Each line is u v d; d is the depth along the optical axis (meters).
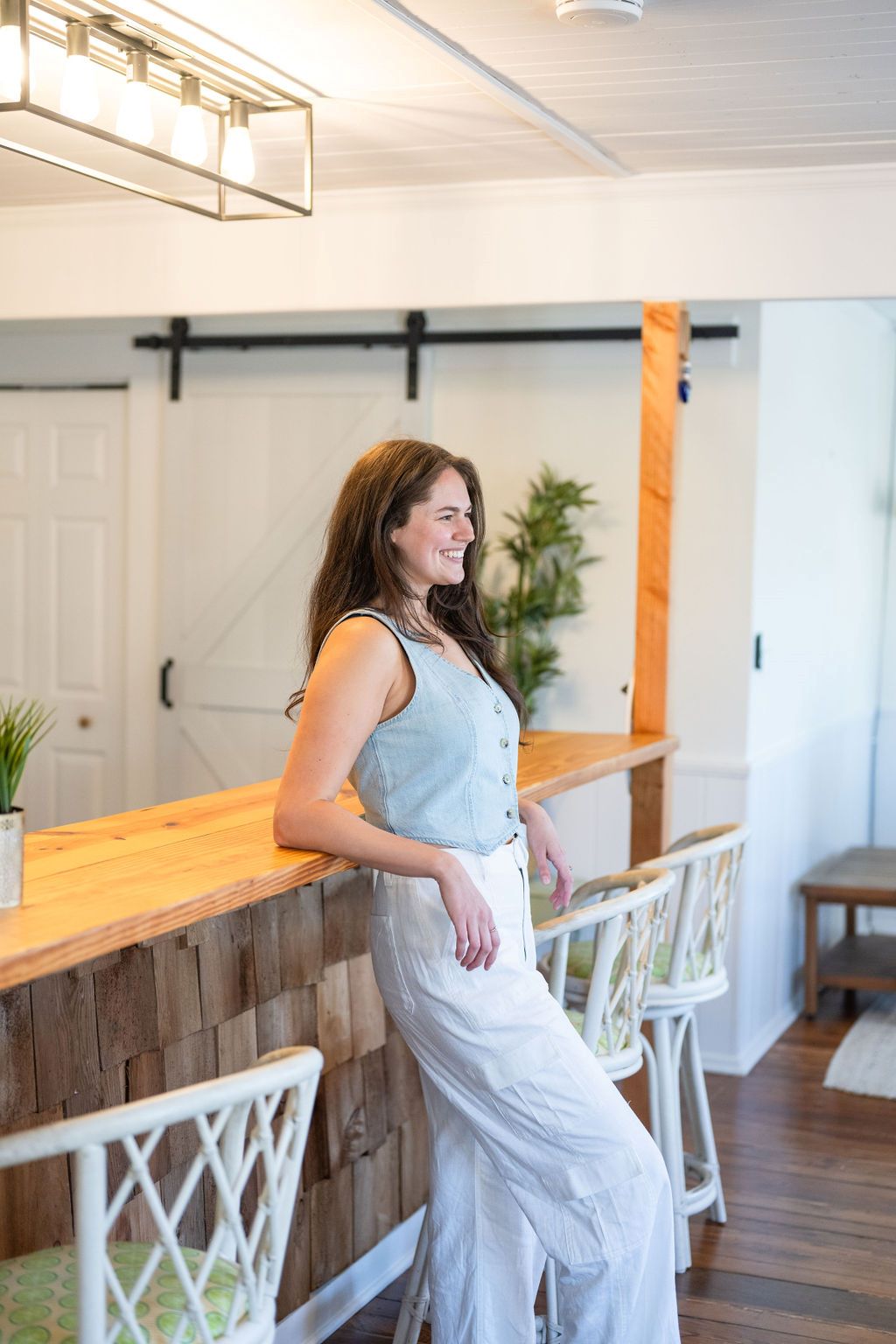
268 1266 1.68
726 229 3.69
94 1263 1.46
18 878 1.76
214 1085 1.53
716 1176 3.38
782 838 5.09
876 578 6.41
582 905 2.98
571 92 3.00
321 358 5.00
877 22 2.56
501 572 4.84
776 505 4.83
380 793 2.15
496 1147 2.14
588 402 4.73
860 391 6.01
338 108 3.15
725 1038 4.64
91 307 4.22
